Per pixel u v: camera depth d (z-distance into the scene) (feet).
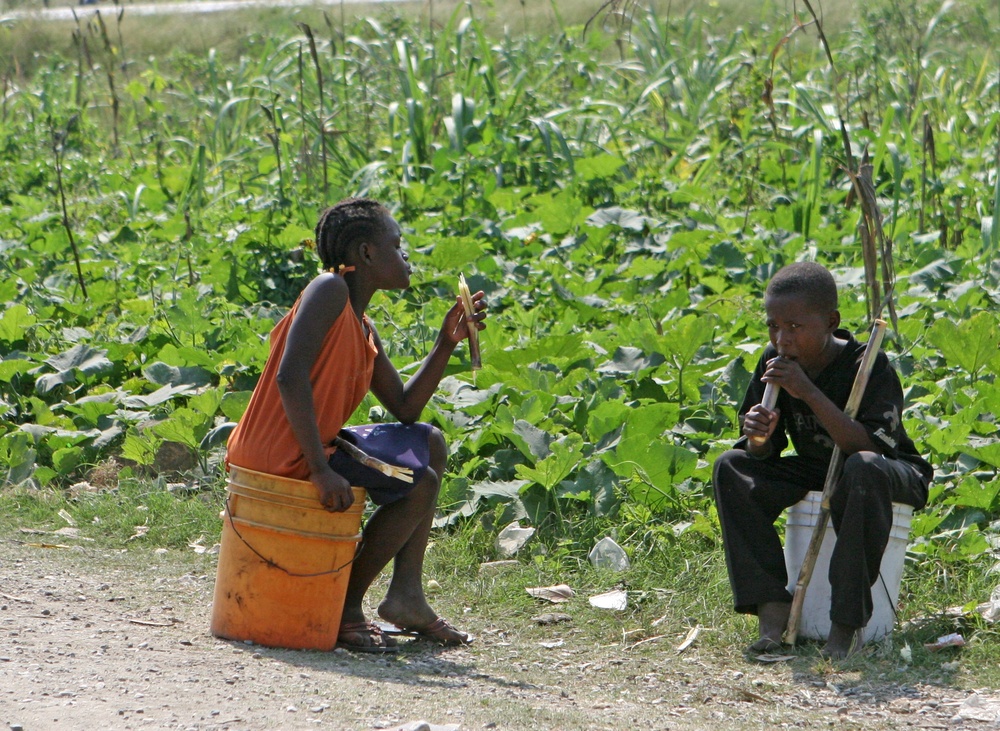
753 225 97.96
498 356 66.18
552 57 139.33
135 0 222.89
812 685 39.55
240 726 32.73
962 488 50.55
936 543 49.47
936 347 67.56
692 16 154.92
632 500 54.34
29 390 71.56
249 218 99.86
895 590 42.73
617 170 107.86
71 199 118.32
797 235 91.20
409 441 42.86
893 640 42.93
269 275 86.79
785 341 41.39
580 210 93.25
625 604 47.24
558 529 53.31
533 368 64.75
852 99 128.16
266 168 116.26
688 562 49.26
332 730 32.89
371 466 40.86
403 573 43.14
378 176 108.68
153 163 131.85
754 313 76.54
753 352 64.90
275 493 40.96
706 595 47.03
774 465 43.52
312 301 40.42
